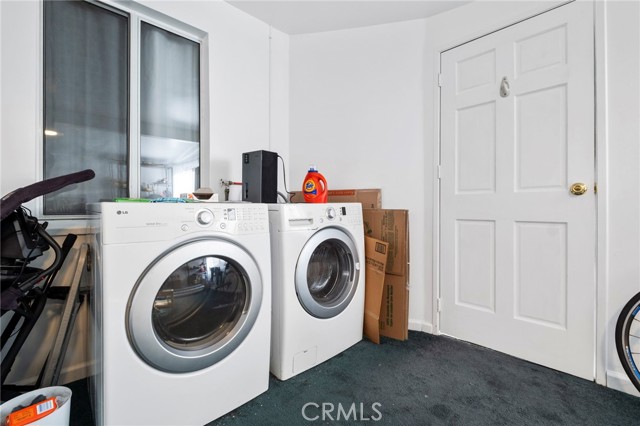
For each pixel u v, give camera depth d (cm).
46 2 156
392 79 229
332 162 247
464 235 202
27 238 107
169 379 112
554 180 167
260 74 238
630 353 141
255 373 137
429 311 217
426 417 128
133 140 182
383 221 211
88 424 123
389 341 200
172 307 117
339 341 180
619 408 133
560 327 165
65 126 162
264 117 241
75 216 163
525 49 177
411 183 223
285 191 252
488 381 154
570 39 161
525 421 125
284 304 151
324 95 250
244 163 204
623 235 147
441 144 213
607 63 151
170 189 200
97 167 172
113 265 100
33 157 146
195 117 210
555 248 167
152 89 192
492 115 190
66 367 152
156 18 190
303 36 256
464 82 203
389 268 207
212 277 127
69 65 163
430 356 179
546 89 170
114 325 100
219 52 212
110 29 176
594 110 155
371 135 235
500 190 186
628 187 146
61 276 153
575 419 127
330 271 187
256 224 136
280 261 152
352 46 242
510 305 182
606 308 151
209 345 122
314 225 164
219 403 125
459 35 205
